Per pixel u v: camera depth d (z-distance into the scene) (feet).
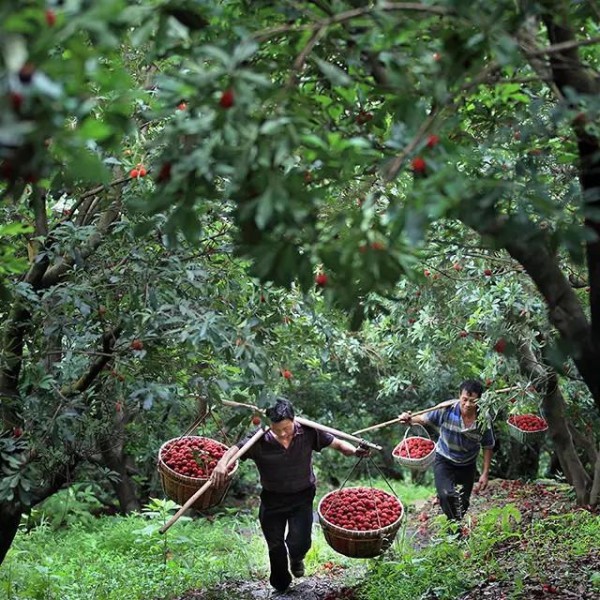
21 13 12.50
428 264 38.24
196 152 16.05
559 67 19.04
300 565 40.78
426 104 21.22
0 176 15.10
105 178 13.92
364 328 55.47
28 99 12.80
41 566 45.78
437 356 51.62
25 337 32.53
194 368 30.81
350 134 20.29
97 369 31.22
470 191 16.21
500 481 66.80
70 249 29.63
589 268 19.98
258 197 16.30
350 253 16.30
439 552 38.37
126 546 51.98
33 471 29.09
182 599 39.81
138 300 29.50
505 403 44.34
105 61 20.36
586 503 50.96
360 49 18.92
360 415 79.46
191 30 19.10
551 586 33.06
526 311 39.65
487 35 16.26
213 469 35.63
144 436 37.68
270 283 32.60
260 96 16.85
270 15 20.24
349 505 37.81
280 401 37.09
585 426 54.39
